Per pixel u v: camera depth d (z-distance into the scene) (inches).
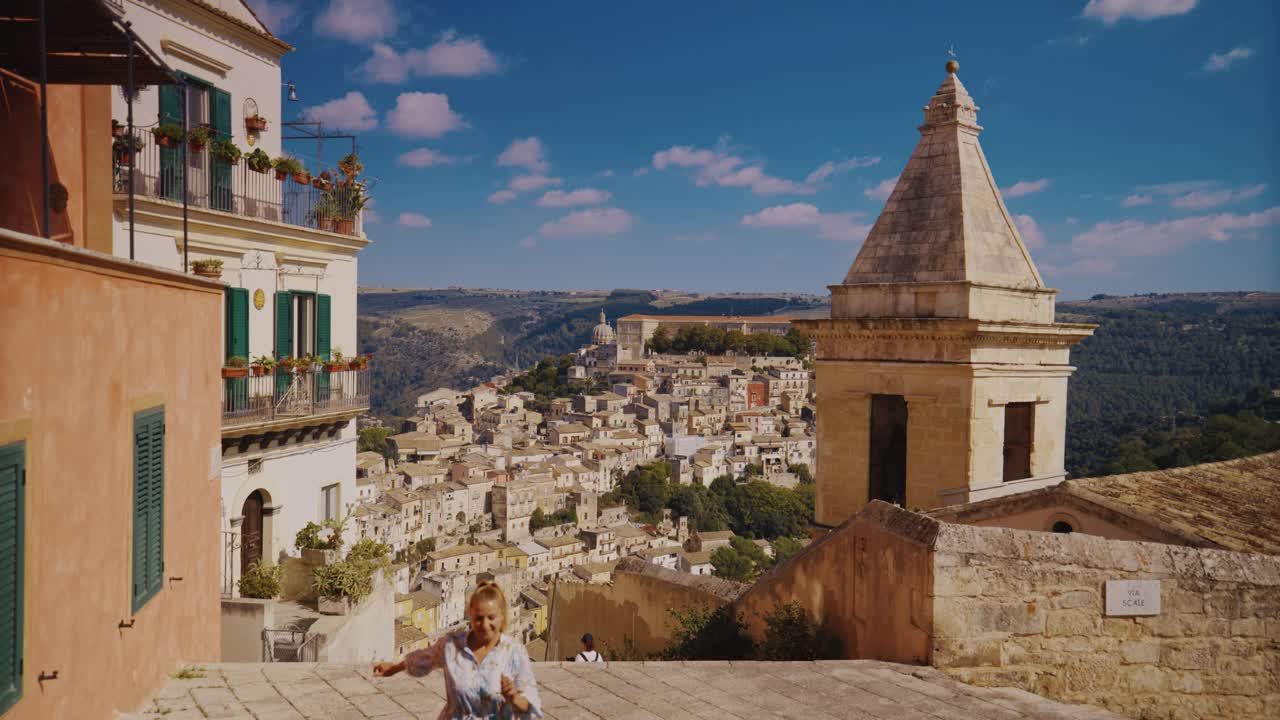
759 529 7509.8
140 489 384.2
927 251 592.7
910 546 367.2
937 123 610.5
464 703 238.7
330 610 778.8
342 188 1005.2
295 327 935.0
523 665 244.8
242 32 887.1
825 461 642.8
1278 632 372.5
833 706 331.9
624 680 381.4
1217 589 370.6
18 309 275.1
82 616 323.0
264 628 676.7
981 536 358.9
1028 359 597.3
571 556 6264.8
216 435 505.4
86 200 548.7
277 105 957.8
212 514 497.4
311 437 931.3
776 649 434.9
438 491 6791.3
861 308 615.8
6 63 473.1
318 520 948.6
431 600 4729.3
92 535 332.2
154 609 401.4
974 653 353.7
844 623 417.7
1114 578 363.3
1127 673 361.4
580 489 7160.4
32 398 284.7
